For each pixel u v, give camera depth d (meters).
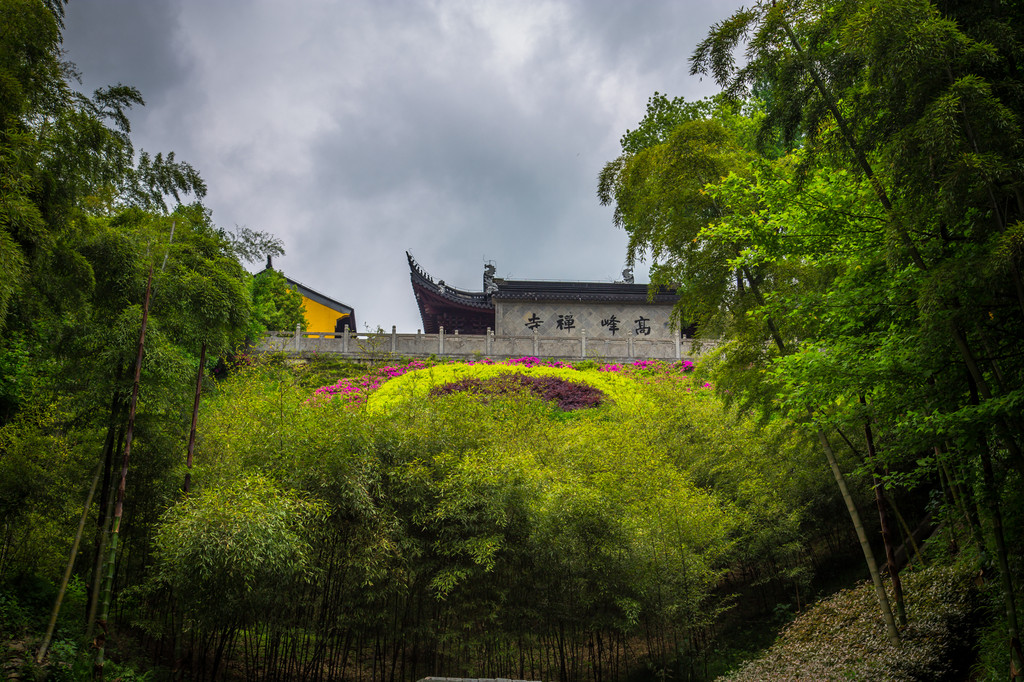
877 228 8.46
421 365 28.52
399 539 10.82
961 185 6.23
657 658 12.92
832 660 9.55
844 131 8.07
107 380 10.05
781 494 13.73
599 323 39.31
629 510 11.91
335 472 10.65
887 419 8.36
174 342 11.04
